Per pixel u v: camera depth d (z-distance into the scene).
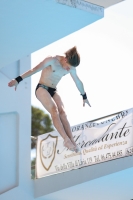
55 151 17.00
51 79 11.69
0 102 16.98
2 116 17.23
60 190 15.96
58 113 11.20
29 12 11.01
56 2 10.69
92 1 12.81
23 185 16.98
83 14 11.27
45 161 17.33
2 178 16.88
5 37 12.22
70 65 11.19
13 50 13.02
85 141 15.91
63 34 12.28
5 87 17.16
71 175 15.61
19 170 17.08
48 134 17.50
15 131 17.39
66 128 11.26
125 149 14.58
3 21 11.37
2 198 16.58
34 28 11.80
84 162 15.79
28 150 17.41
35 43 12.66
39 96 11.56
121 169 14.17
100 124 15.62
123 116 14.98
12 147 17.23
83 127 16.08
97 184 15.30
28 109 17.62
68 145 10.58
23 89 17.59
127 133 14.66
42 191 16.72
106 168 14.55
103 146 15.30
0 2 10.50
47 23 11.59
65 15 11.27
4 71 17.22
